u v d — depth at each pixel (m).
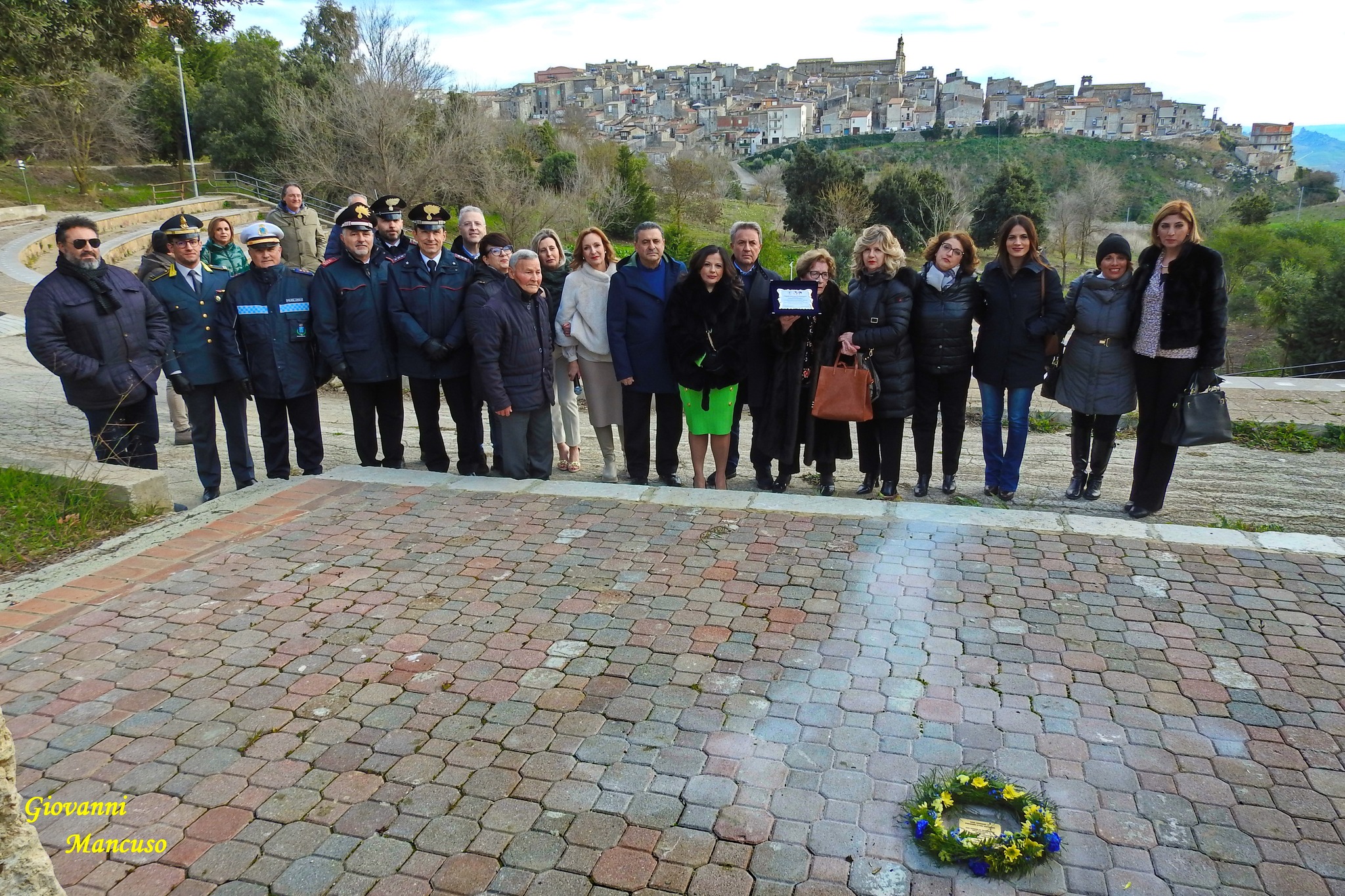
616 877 2.48
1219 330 4.98
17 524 5.04
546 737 3.09
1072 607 3.95
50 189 29.69
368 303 5.94
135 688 3.43
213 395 5.93
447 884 2.47
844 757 2.96
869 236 5.54
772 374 5.86
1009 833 2.55
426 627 3.85
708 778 2.87
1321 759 2.94
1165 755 2.96
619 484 5.61
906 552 4.55
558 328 6.41
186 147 35.72
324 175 25.84
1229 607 3.94
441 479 5.74
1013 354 5.60
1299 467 6.91
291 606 4.06
